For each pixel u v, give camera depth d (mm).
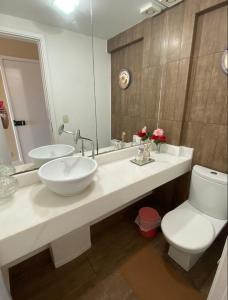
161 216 1938
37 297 1144
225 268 666
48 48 1185
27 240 779
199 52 1434
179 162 1588
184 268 1311
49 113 1275
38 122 1229
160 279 1253
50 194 1044
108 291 1180
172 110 1706
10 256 751
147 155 1635
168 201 2029
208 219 1411
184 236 1196
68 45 1270
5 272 1127
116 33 1468
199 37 1406
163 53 1663
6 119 1083
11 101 1086
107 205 1063
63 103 1334
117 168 1466
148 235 1632
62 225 883
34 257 1398
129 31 1512
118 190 1094
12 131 1118
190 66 1489
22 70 1103
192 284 1215
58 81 1277
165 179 1486
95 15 1321
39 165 1267
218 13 1263
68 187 913
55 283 1227
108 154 1601
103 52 1459
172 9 1488
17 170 1163
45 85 1221
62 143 1386
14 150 1142
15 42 1051
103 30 1402
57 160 1192
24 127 1166
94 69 1445
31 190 1099
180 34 1479
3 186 996
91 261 1396
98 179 1245
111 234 1681
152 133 1886
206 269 1314
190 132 1661
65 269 1325
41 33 1135
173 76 1618
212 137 1504
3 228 762
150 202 2180
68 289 1190
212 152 1530
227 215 1396
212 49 1350
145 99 1790
